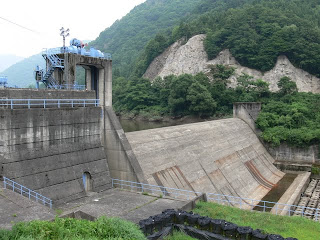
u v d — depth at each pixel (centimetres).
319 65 10425
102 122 3481
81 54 3372
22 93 2527
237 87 10344
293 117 7219
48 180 2527
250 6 13588
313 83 10550
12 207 2016
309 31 10900
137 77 14600
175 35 15175
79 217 2267
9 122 2314
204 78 11075
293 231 2420
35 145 2495
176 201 2700
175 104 10875
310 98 8519
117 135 3400
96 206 2531
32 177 2427
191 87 10531
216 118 10138
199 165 4388
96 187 2920
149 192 3184
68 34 3325
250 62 11406
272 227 2453
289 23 11862
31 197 2353
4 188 2189
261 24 12031
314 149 6419
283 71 10844
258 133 7106
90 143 2984
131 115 12200
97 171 2975
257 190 4984
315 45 10581
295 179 5750
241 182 4888
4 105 2397
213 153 4928
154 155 3875
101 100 3581
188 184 3897
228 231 2053
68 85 3195
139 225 1966
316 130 6488
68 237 1612
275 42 11038
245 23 12275
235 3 16762
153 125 10394
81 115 2881
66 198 2597
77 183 2736
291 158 6638
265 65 11162
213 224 2102
